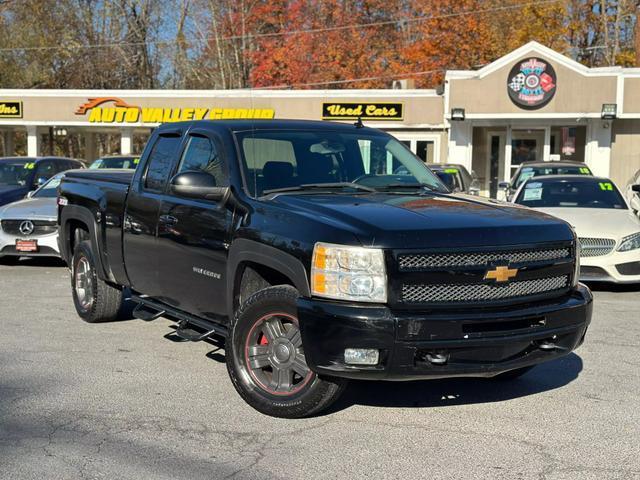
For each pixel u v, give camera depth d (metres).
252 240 5.04
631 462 4.32
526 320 4.71
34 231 11.48
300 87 37.25
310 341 4.54
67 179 8.06
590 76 22.94
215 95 26.23
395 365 4.42
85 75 43.34
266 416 5.02
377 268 4.42
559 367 6.35
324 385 4.75
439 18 36.06
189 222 5.78
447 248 4.50
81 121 27.14
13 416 5.01
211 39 40.78
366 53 38.03
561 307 4.84
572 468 4.23
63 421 4.92
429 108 25.44
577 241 5.14
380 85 37.22
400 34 39.03
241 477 4.07
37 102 27.22
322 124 6.32
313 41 37.78
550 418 5.07
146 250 6.42
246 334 5.05
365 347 4.39
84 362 6.33
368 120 25.62
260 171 5.55
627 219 10.23
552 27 38.53
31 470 4.14
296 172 5.69
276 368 4.97
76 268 7.94
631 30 40.31
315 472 4.14
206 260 5.60
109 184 7.25
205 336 5.52
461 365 4.53
